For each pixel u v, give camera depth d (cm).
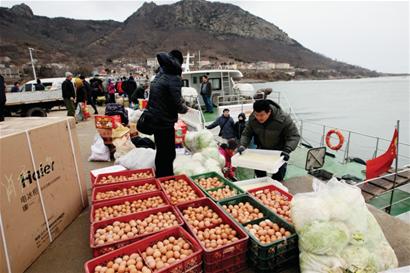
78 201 338
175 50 347
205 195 316
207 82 1006
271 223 249
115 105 707
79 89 1149
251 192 318
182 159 456
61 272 235
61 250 265
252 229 240
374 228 220
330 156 812
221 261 212
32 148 252
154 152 459
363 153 1659
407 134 2606
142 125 355
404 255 244
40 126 266
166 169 384
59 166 297
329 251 198
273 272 224
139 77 2091
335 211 210
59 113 1434
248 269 230
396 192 627
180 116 920
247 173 593
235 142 533
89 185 448
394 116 3806
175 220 262
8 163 221
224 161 491
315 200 218
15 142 230
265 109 341
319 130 2602
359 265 192
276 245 215
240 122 680
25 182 240
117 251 206
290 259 229
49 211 274
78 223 317
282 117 369
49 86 1928
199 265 207
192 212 277
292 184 414
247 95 1063
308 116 3703
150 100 350
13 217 222
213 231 239
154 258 208
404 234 273
